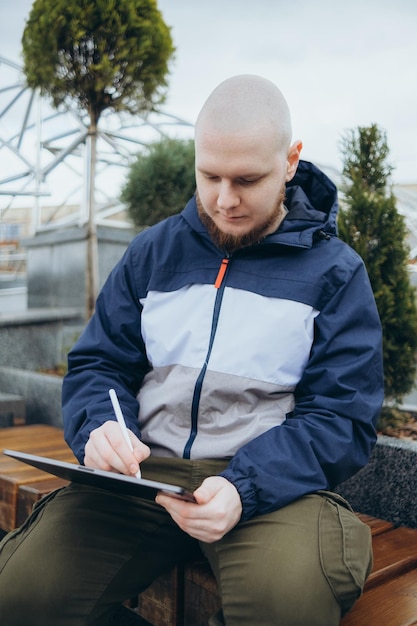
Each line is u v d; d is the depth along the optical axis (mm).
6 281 7383
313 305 1554
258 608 1241
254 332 1544
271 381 1532
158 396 1621
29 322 4645
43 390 3568
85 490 1539
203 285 1631
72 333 4824
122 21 4242
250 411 1551
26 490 2189
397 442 2207
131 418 1589
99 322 1754
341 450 1426
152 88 4477
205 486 1319
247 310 1569
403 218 2523
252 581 1258
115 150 5609
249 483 1361
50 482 2262
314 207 1791
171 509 1308
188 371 1574
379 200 2502
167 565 1577
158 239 1752
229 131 1423
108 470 1417
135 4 4266
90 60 4277
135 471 1375
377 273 2443
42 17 4156
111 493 1519
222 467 1525
